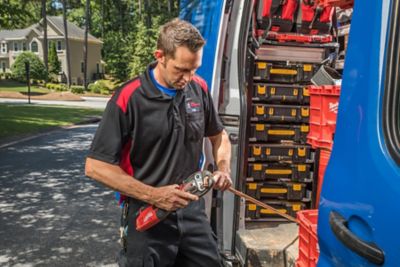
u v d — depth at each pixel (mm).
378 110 1402
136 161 2174
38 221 5395
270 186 3713
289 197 3727
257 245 2975
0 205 6074
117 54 45375
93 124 18188
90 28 63719
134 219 2207
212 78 3041
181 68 1980
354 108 1510
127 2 57812
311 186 3750
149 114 2094
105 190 6945
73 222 5375
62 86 42812
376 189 1337
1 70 54656
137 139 2117
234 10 3012
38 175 7988
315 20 3668
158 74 2111
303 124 3748
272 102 3707
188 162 2215
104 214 5703
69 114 21281
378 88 1413
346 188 1484
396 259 1245
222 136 2480
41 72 45062
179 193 2041
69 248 4562
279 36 3617
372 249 1326
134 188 2043
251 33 3443
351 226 1454
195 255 2303
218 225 3029
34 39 52375
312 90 3297
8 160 9484
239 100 2996
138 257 2205
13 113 20047
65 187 7109
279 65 3695
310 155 3738
